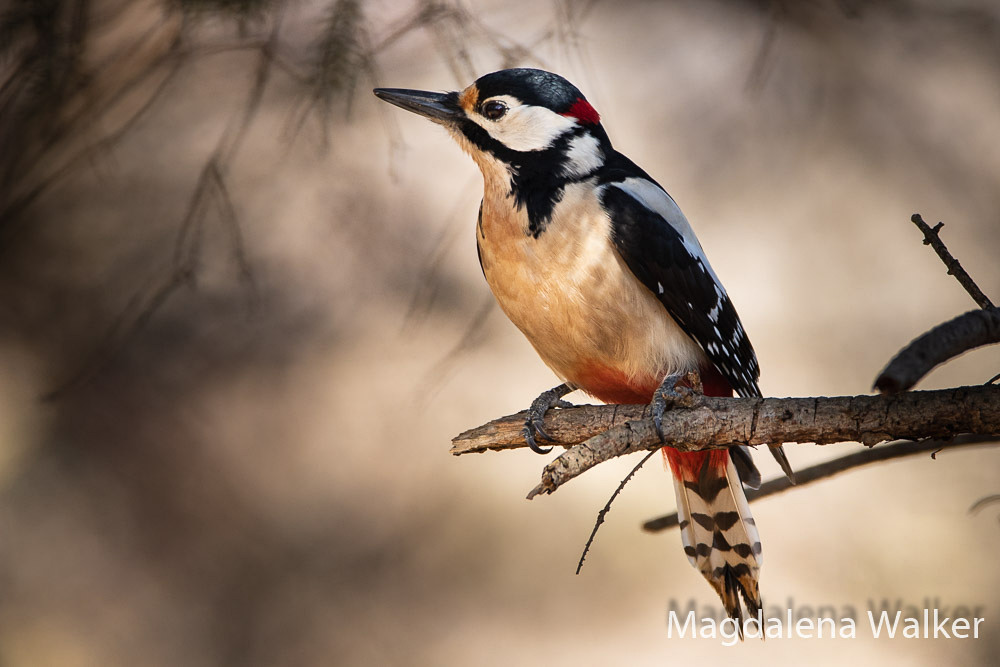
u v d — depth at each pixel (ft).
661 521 24.47
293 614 39.68
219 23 26.71
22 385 37.60
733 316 25.44
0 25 24.75
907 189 44.39
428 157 35.99
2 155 27.55
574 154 23.72
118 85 28.07
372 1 26.61
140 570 40.01
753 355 26.58
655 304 23.34
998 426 16.40
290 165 34.35
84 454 40.60
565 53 27.32
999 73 42.39
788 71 41.57
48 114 25.98
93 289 36.37
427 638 39.17
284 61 28.19
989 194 44.09
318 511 41.65
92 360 36.42
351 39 24.44
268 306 38.19
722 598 23.88
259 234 36.29
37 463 40.06
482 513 41.73
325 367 41.16
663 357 23.21
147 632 38.93
